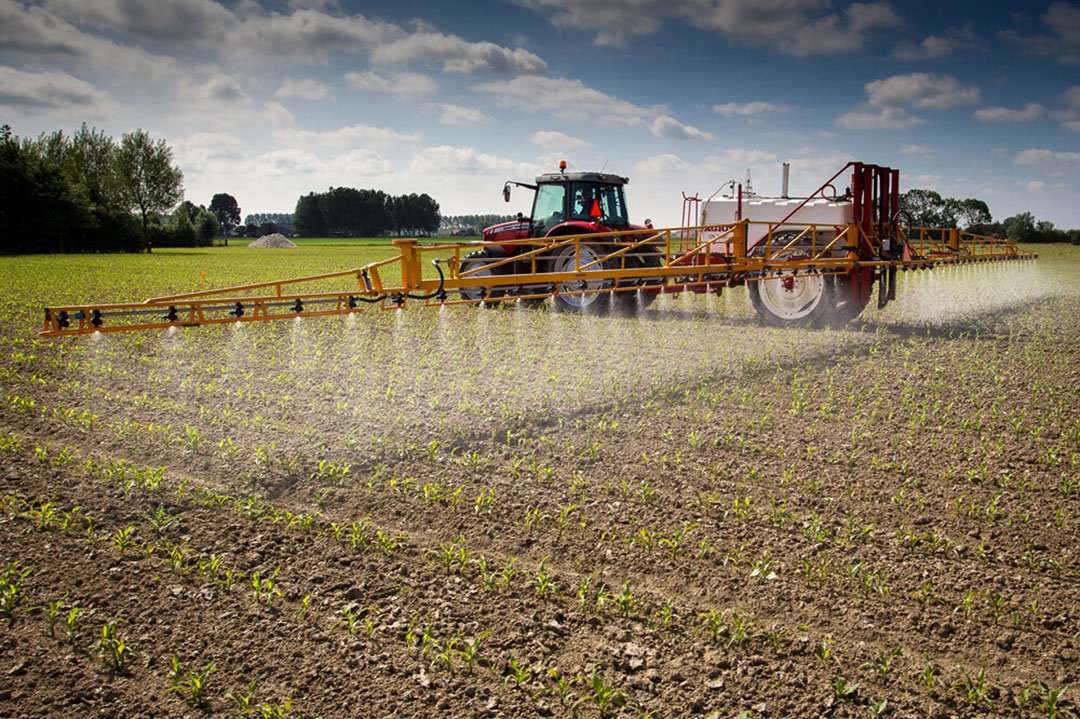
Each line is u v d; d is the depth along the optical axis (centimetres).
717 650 303
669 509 435
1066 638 312
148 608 326
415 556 380
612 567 371
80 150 5753
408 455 522
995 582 353
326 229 11950
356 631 312
